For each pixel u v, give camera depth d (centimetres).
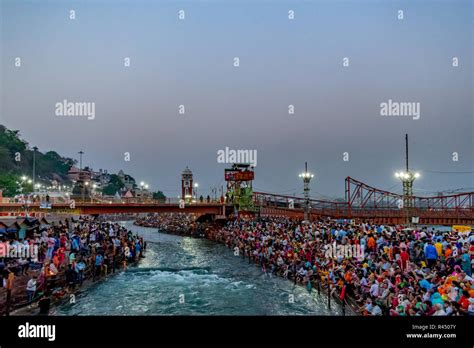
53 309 2839
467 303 1748
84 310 2844
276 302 2998
